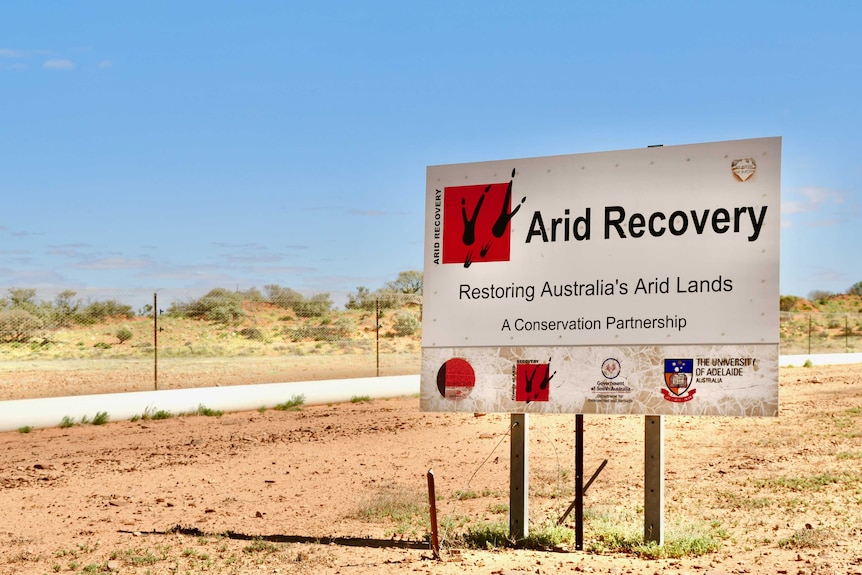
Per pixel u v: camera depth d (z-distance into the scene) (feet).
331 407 92.43
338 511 42.55
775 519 38.42
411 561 31.40
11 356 145.18
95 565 31.81
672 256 32.12
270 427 76.13
